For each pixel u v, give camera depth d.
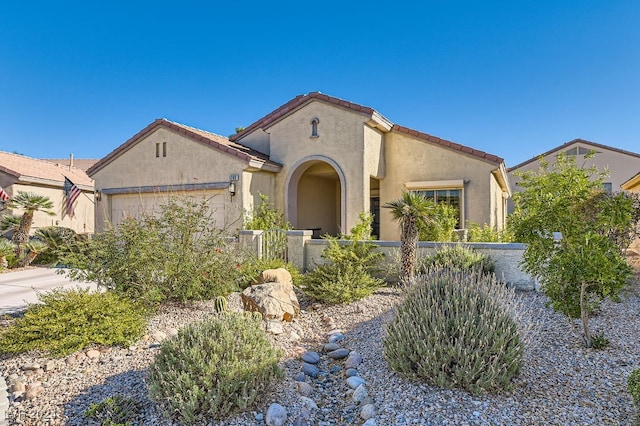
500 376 5.14
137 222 10.01
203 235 10.61
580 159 31.73
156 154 19.53
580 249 6.64
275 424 4.81
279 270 11.13
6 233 21.72
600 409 4.76
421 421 4.68
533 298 9.63
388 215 19.59
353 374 6.31
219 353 5.28
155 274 9.53
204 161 18.48
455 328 5.52
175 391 4.84
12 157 26.30
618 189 30.47
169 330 8.20
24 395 5.61
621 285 6.54
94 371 6.31
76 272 9.41
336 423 5.06
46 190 25.06
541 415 4.68
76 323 7.09
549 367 5.88
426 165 18.97
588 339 6.55
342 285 10.28
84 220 28.34
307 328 8.95
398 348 5.75
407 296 6.56
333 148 18.67
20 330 7.01
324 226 25.56
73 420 5.03
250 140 21.78
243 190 17.72
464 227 17.98
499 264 11.61
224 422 4.82
